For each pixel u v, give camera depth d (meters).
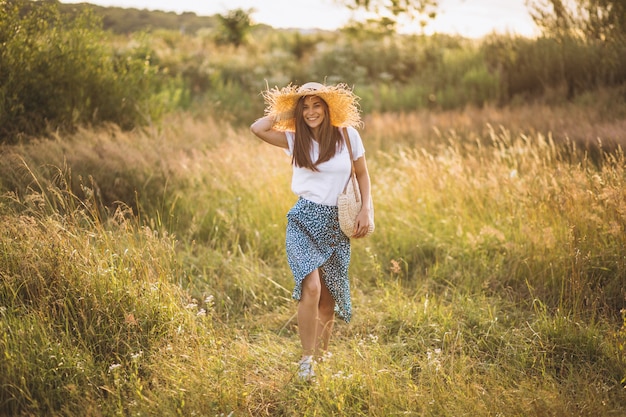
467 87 12.46
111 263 3.68
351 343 3.69
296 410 2.98
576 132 7.40
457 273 4.74
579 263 4.17
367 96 13.41
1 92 6.20
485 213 5.41
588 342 3.52
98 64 7.50
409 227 5.48
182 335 3.39
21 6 6.68
